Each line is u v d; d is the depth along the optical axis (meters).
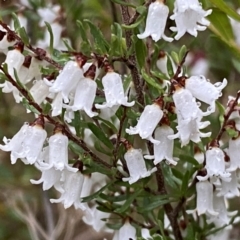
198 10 0.14
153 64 0.16
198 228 0.17
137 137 0.18
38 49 0.15
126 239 0.16
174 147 0.17
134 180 0.15
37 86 0.15
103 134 0.15
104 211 0.16
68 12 0.20
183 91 0.14
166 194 0.16
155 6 0.14
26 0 0.21
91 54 0.15
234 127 0.15
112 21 0.20
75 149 0.15
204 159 0.16
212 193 0.16
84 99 0.14
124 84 0.15
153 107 0.14
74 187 0.15
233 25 0.20
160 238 0.16
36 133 0.14
